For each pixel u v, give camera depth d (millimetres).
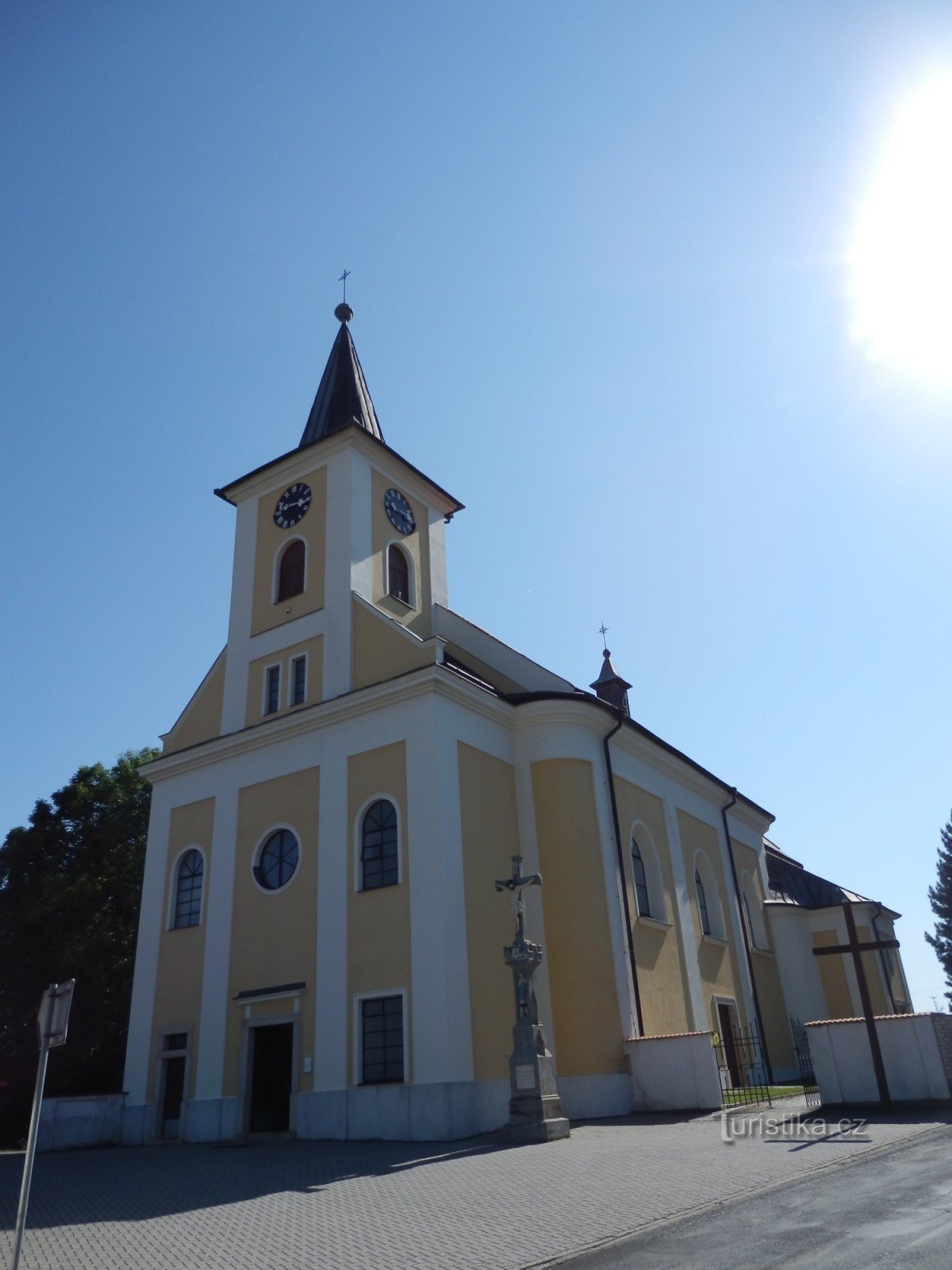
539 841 23953
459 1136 18422
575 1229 9148
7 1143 30547
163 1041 23609
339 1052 20359
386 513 28609
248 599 28188
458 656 28547
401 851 21297
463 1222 9867
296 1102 20531
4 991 32188
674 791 31750
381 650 24172
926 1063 17281
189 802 26047
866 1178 10570
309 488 28500
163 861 25828
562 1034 22172
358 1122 19453
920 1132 13859
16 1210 12109
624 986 23391
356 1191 12391
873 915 40125
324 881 22234
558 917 23188
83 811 36094
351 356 33719
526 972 18000
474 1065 19516
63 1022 9250
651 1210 9719
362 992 20609
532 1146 16016
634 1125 18578
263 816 24219
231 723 26469
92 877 34531
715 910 32125
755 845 38625
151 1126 22781
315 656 25594
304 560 27578
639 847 28156
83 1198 12945
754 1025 31656
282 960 22219
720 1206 9680
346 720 23516
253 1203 11812
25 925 32562
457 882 20922
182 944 24328
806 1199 9641
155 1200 12469
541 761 24750
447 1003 19406
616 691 39688
